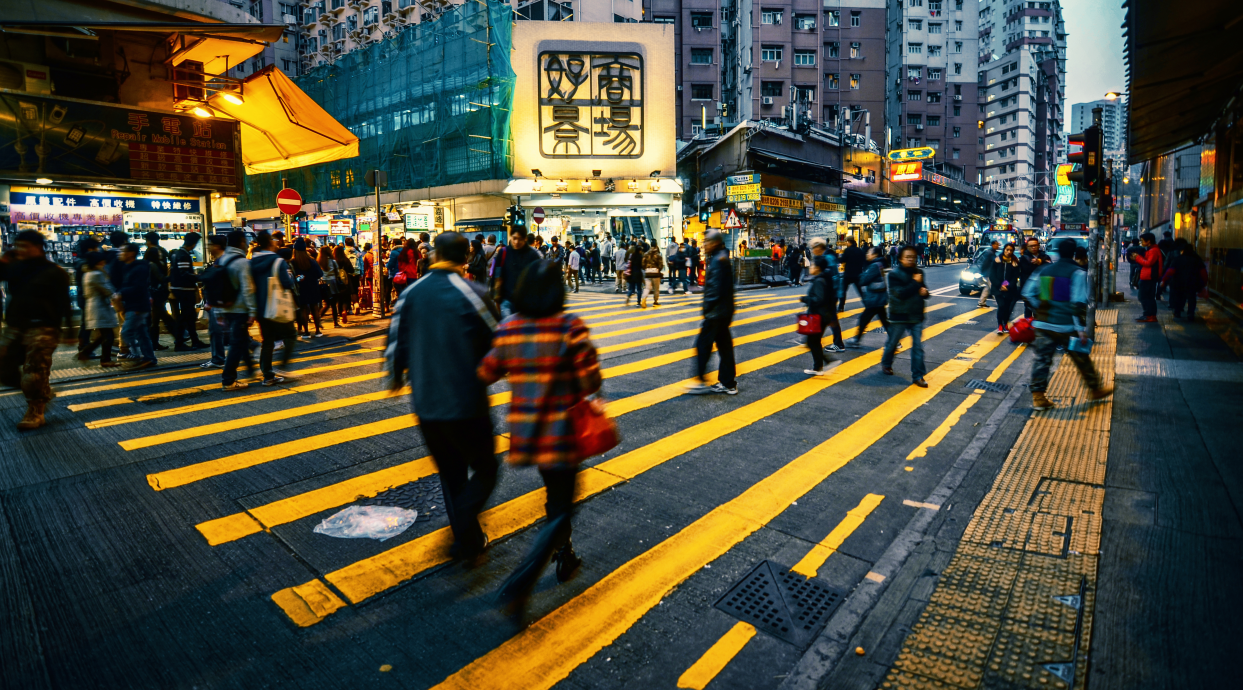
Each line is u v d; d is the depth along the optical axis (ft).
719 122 122.52
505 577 10.46
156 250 32.50
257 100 42.75
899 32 223.92
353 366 27.94
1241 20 22.68
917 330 23.85
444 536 11.78
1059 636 8.78
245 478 14.56
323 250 40.57
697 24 175.83
